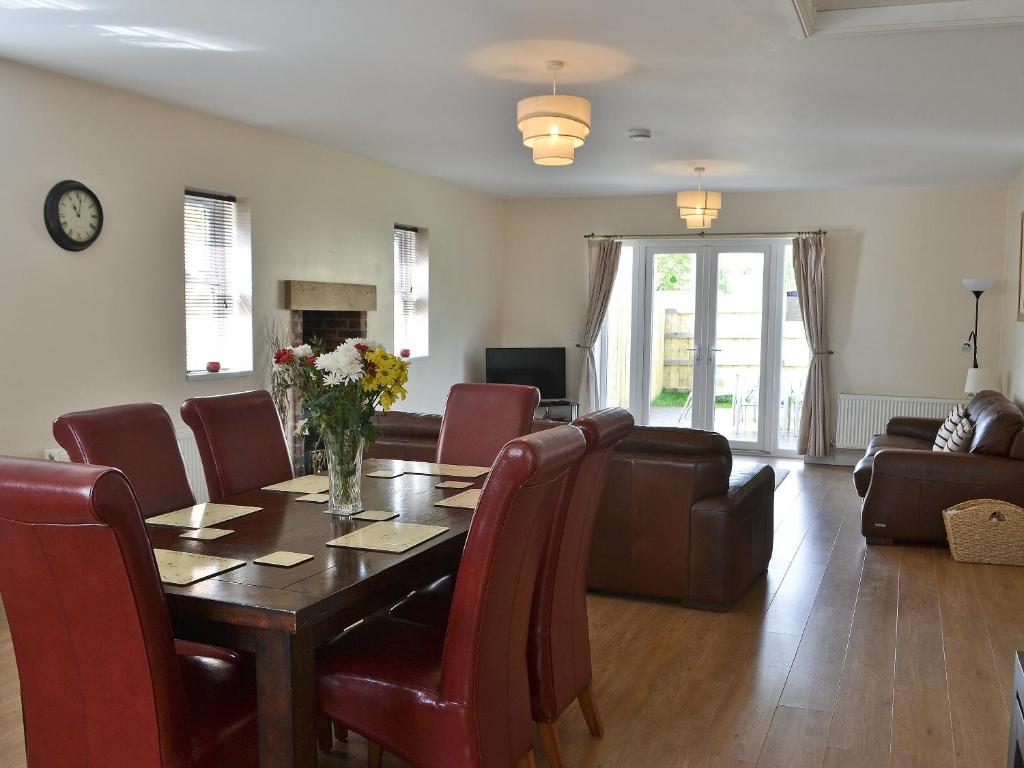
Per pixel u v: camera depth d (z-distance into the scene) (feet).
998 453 17.53
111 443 9.29
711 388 29.96
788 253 28.73
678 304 30.12
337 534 8.35
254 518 8.99
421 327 26.58
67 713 6.35
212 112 17.56
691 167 23.81
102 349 15.65
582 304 30.89
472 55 13.57
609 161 22.99
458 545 8.41
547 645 8.68
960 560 16.87
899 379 27.61
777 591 14.99
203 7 11.48
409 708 7.20
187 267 17.97
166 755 6.14
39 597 6.11
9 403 14.05
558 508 8.52
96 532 5.69
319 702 7.57
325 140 20.53
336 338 23.21
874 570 16.29
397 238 25.49
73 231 14.87
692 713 10.39
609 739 9.75
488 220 30.42
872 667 11.75
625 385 30.94
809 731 9.93
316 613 6.46
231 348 19.10
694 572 13.84
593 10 11.49
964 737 9.80
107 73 14.66
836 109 16.87
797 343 28.99
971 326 26.81
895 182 26.04
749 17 11.68
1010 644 12.60
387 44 13.03
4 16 11.83
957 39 12.55
